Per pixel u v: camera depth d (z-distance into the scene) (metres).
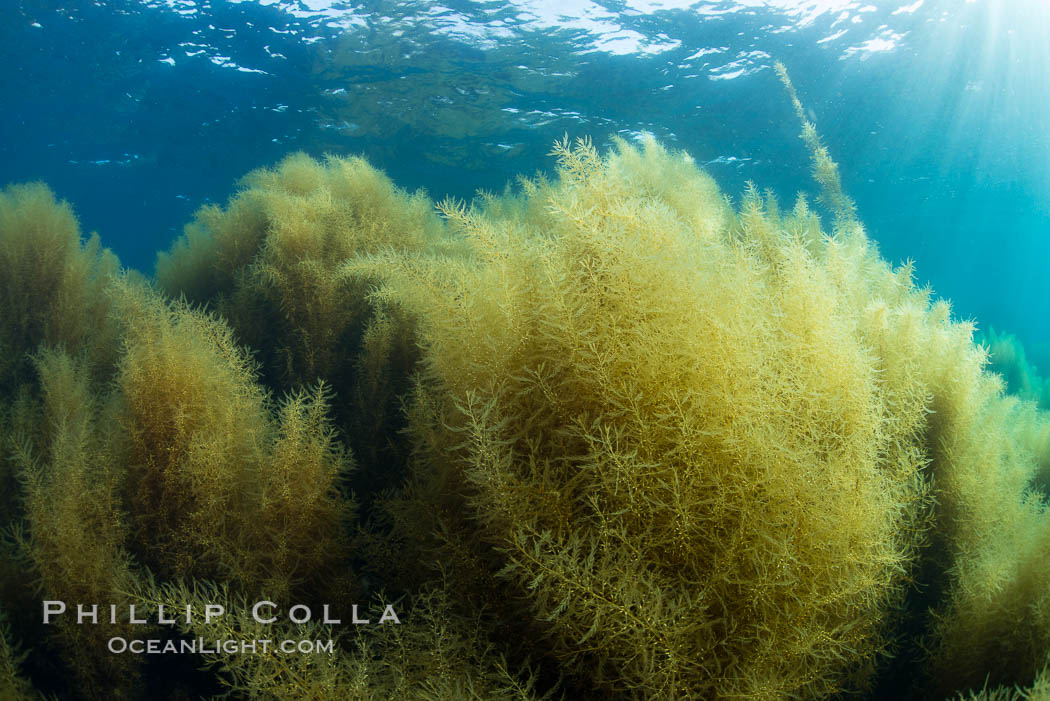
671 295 1.01
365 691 0.88
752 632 0.94
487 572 1.17
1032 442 2.61
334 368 2.57
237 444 1.51
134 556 1.40
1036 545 1.37
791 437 1.02
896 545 1.28
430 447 1.35
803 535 0.93
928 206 25.38
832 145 15.36
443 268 1.46
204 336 1.79
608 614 0.86
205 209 3.49
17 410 1.95
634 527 0.96
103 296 2.86
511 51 11.09
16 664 1.27
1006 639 1.29
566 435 1.04
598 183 1.33
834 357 1.11
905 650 1.43
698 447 0.94
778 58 11.29
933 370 1.75
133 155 16.59
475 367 1.18
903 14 10.38
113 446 1.51
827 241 1.90
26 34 10.57
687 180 2.68
